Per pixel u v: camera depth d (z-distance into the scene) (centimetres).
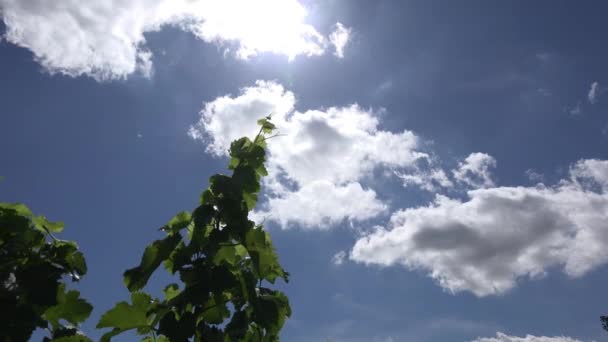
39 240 272
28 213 281
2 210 262
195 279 313
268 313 331
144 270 326
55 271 260
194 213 325
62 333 265
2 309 239
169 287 342
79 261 279
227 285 309
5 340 237
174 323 302
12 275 251
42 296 251
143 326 317
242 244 330
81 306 274
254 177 351
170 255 327
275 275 356
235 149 361
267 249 338
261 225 338
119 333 315
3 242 259
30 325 244
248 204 353
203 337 312
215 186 335
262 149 362
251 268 344
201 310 313
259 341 338
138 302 324
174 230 333
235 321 325
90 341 267
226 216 328
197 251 325
